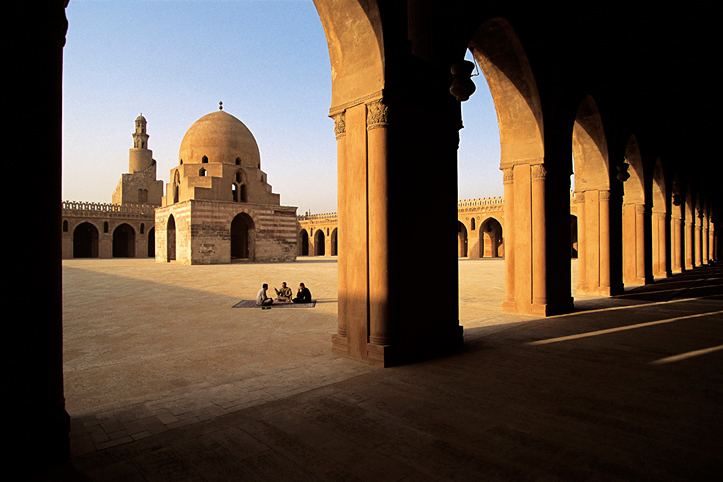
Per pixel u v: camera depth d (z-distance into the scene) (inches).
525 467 108.7
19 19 104.5
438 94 235.6
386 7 206.5
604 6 361.7
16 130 103.3
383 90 205.5
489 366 204.5
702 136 794.8
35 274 105.8
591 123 474.0
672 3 354.9
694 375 189.0
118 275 819.4
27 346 104.7
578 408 149.8
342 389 170.6
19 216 103.5
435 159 235.3
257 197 1386.6
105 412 147.7
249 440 124.6
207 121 1364.4
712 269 974.4
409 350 215.2
